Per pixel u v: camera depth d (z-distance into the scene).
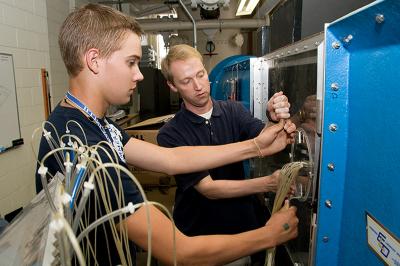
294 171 0.86
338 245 0.68
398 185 0.47
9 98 2.31
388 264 0.51
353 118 0.60
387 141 0.50
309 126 0.76
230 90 2.28
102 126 0.79
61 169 0.64
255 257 1.44
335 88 0.61
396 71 0.47
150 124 2.73
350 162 0.62
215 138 1.45
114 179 0.65
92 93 0.76
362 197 0.58
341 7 0.83
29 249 0.45
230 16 4.29
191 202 1.48
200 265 0.76
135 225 0.68
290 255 1.00
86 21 0.72
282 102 0.98
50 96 2.99
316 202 0.70
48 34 3.04
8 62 2.31
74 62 0.74
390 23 0.45
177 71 1.40
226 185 1.26
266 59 1.28
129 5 4.44
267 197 1.37
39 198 0.60
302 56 0.80
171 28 4.02
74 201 0.49
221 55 4.34
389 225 0.50
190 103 1.45
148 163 1.04
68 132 0.66
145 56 4.54
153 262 1.67
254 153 1.06
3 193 2.25
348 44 0.58
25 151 2.53
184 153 1.07
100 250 0.71
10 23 2.34
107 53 0.73
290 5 0.97
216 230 1.49
